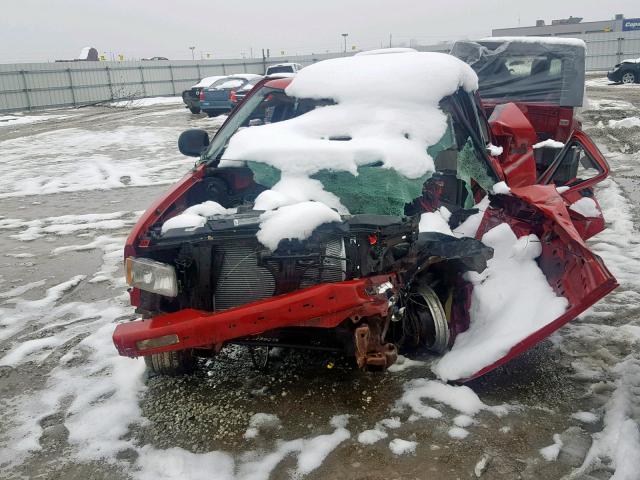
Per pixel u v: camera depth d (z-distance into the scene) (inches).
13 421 125.8
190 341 115.8
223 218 122.6
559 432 112.5
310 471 105.0
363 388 130.4
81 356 154.8
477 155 163.2
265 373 138.7
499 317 129.1
